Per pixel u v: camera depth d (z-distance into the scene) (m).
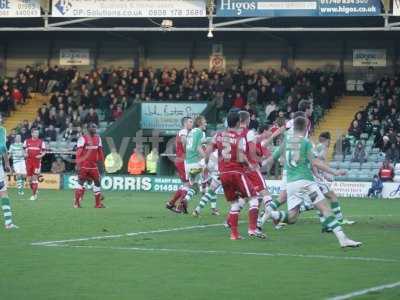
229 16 53.66
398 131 56.53
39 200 44.81
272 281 17.61
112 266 19.53
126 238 25.47
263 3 53.19
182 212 35.56
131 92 64.25
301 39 67.94
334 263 20.31
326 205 23.48
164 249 22.75
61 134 61.53
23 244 23.69
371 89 64.31
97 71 67.81
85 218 32.69
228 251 22.39
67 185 57.69
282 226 29.28
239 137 24.88
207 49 70.12
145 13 54.59
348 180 54.22
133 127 60.50
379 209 41.22
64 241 24.52
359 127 57.28
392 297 15.79
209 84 62.88
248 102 61.09
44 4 55.97
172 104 60.09
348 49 67.00
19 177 50.53
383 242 25.03
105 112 63.09
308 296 15.94
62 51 72.69
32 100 68.50
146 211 36.84
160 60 71.06
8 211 28.33
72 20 61.12
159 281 17.53
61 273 18.45
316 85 62.69
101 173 58.31
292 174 23.78
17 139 50.91
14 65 73.38
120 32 68.94
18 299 15.44
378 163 55.22
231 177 25.14
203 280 17.69
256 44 69.12
